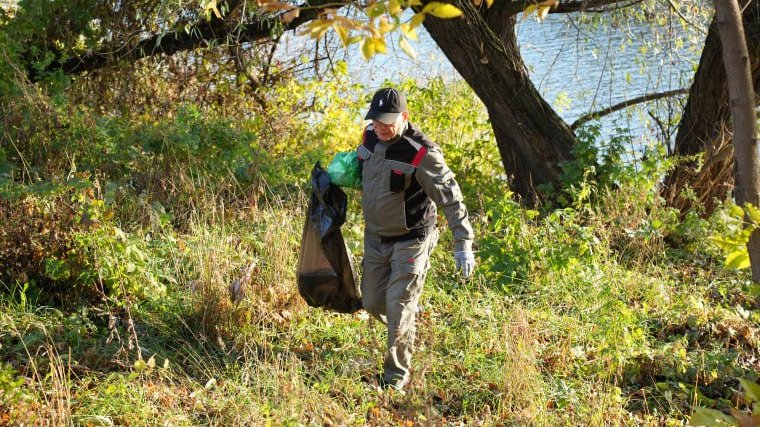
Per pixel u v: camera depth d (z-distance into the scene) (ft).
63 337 20.83
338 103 43.52
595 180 34.88
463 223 19.01
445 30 34.94
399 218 19.13
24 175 28.02
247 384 19.48
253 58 44.39
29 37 37.29
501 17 36.37
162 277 23.86
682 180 35.83
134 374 18.15
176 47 39.70
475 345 22.61
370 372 20.74
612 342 22.20
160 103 40.93
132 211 27.20
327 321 23.15
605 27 42.57
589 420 18.95
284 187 32.17
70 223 22.85
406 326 19.58
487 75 35.99
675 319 25.00
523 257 26.96
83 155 29.66
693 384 21.58
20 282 22.56
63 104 30.53
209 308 21.98
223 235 26.09
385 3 10.44
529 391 19.67
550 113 36.88
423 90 44.55
